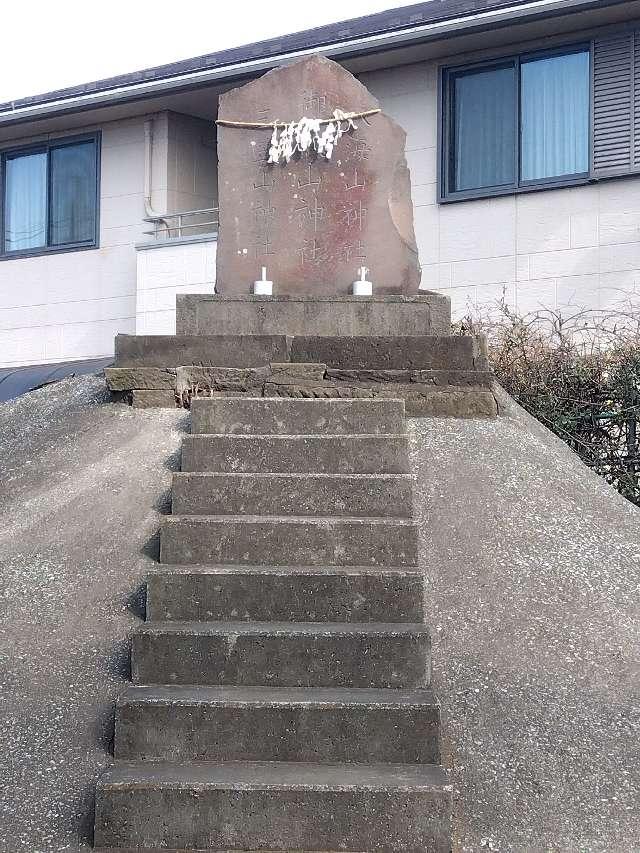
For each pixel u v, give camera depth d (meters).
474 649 4.96
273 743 4.23
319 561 5.18
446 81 13.41
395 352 7.05
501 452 6.50
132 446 6.59
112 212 16.22
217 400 6.21
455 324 11.12
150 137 15.72
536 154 12.81
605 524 6.16
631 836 4.01
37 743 4.38
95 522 5.82
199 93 14.88
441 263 13.30
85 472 6.40
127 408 7.15
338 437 5.84
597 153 12.31
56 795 4.14
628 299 12.09
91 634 5.00
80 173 16.58
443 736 4.43
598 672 4.88
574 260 12.45
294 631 4.58
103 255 16.30
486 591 5.34
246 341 7.18
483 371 6.96
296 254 8.01
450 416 6.89
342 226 8.00
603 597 5.41
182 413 6.99
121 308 16.14
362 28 13.30
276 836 3.95
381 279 7.97
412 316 7.62
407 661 4.52
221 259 8.06
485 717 4.54
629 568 5.73
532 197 12.74
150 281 14.59
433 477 6.19
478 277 13.05
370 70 13.89
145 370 7.12
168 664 4.58
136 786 3.98
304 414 6.21
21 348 16.97
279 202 8.05
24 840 3.96
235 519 5.29
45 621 5.12
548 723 4.54
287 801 3.95
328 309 7.63
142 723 4.26
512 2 12.22
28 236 17.05
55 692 4.65
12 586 5.39
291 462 5.82
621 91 12.20
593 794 4.20
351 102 8.06
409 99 13.65
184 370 7.09
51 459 6.73
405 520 5.27
